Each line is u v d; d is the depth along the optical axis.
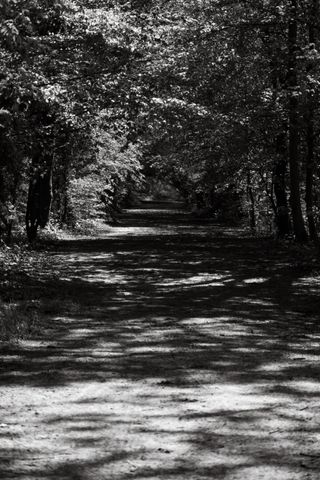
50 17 15.25
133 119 18.69
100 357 7.93
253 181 34.12
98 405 6.01
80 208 34.69
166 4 22.58
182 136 28.67
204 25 22.05
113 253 22.20
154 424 5.45
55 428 5.36
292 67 22.05
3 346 8.47
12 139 14.79
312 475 4.38
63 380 6.89
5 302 11.36
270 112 23.64
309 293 13.62
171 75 18.11
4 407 5.95
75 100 16.56
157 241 28.42
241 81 24.77
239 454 4.77
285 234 28.28
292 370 7.36
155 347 8.51
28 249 21.20
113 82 16.66
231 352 8.24
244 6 23.31
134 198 84.19
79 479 4.32
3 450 4.85
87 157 28.59
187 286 14.55
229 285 14.77
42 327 9.61
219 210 52.19
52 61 15.45
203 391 6.49
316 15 21.27
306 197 23.36
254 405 6.02
